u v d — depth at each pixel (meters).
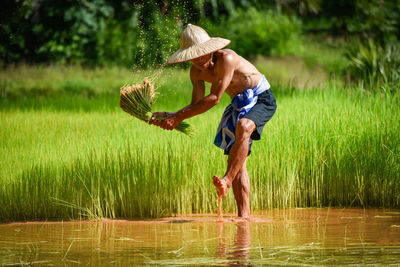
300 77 33.34
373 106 11.49
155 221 8.62
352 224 7.75
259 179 9.76
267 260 5.54
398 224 7.70
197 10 25.23
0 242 6.93
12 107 19.78
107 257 5.90
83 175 9.44
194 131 9.21
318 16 50.34
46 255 6.08
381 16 42.00
